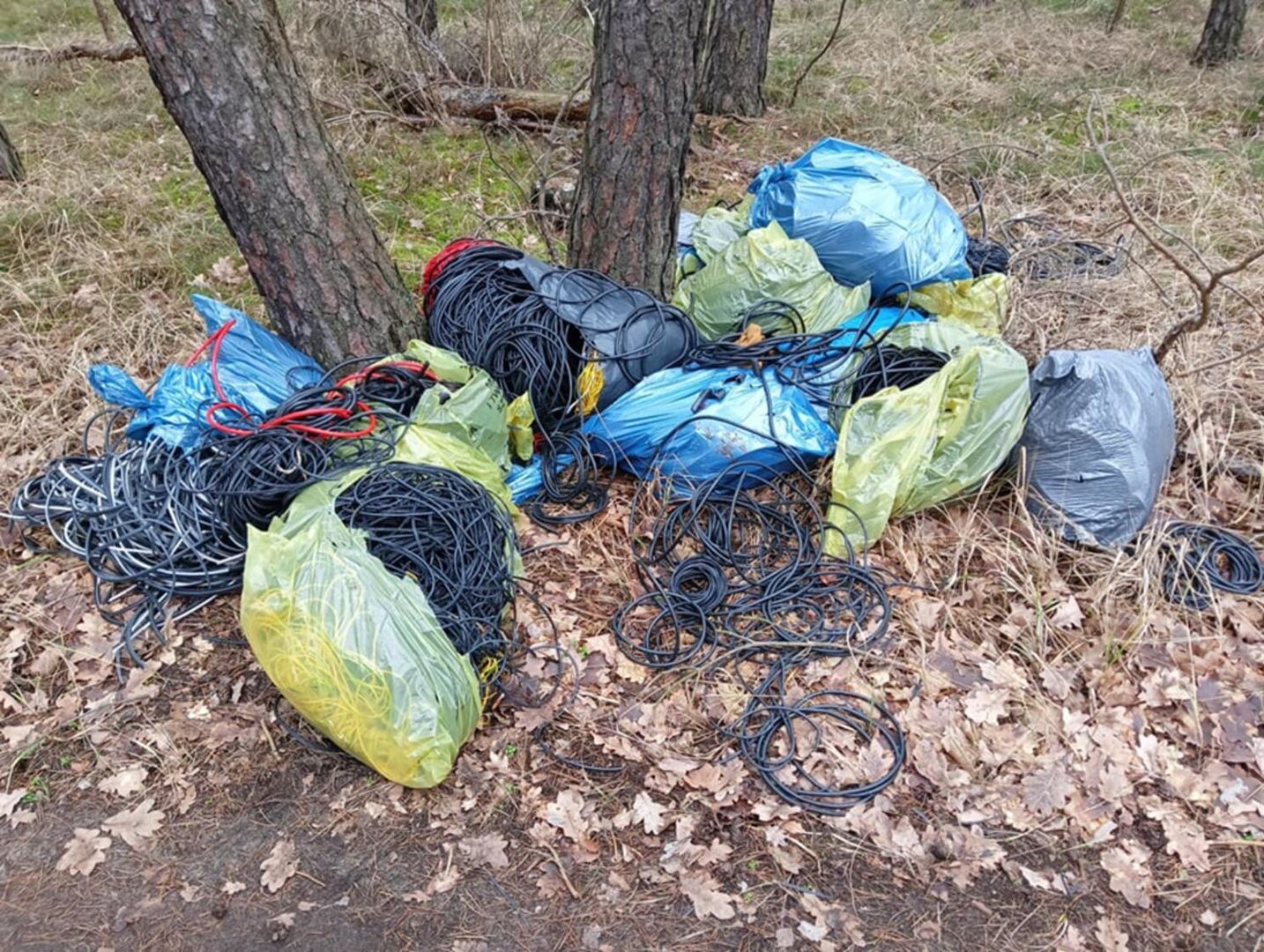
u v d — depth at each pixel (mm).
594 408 3279
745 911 2137
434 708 2234
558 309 3301
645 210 3584
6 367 3795
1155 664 2727
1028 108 6859
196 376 3223
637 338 3314
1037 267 4555
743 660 2752
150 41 2807
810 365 3387
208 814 2307
